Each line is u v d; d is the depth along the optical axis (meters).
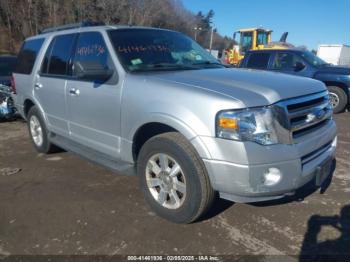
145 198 3.54
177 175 3.20
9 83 8.02
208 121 2.83
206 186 2.98
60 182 4.36
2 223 3.38
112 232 3.20
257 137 2.75
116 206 3.69
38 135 5.49
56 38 4.89
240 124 2.73
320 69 9.27
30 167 4.92
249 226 3.27
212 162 2.84
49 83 4.79
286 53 9.77
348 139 6.43
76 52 4.33
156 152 3.28
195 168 2.96
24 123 7.96
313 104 3.24
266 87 3.00
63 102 4.50
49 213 3.56
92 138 4.11
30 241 3.08
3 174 4.65
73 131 4.46
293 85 3.20
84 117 4.14
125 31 4.05
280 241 3.04
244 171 2.73
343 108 9.30
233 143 2.74
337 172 4.62
